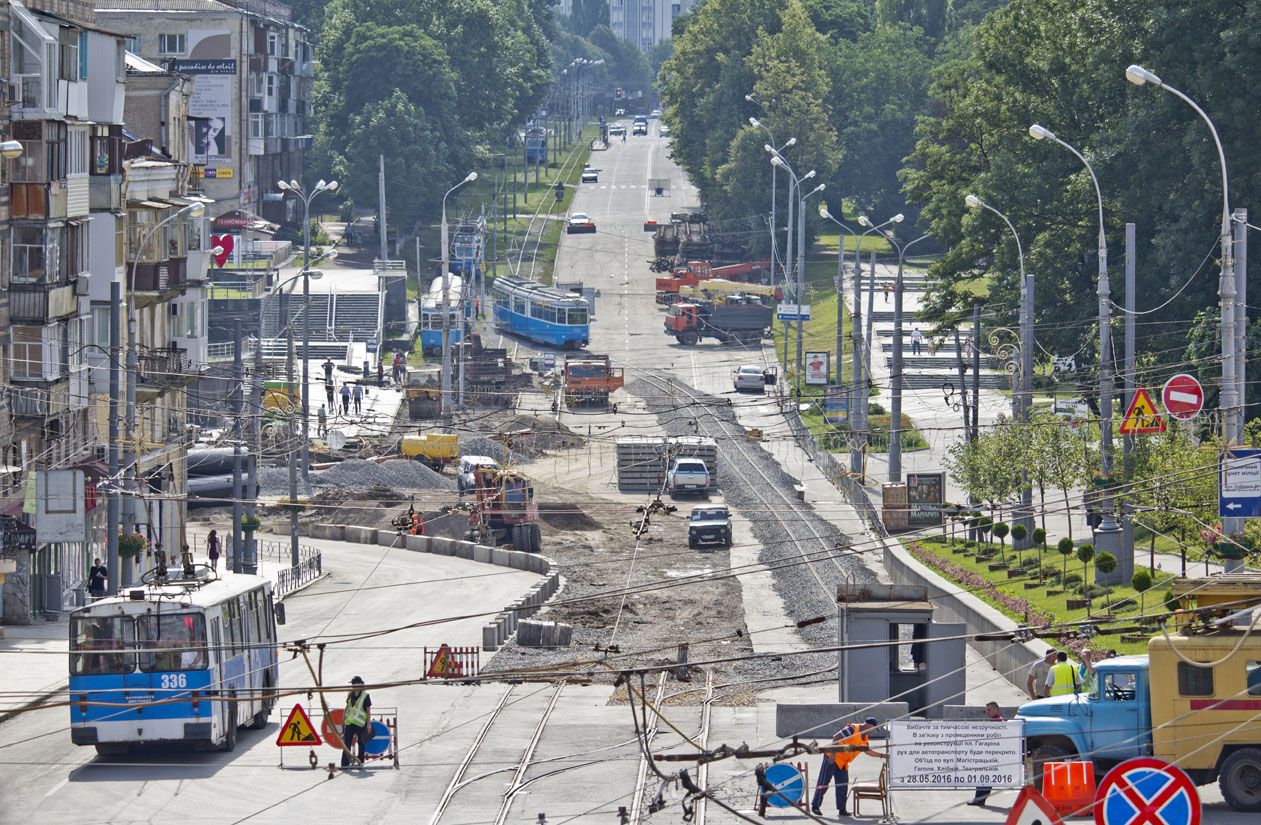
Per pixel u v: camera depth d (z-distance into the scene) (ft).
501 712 431.43
